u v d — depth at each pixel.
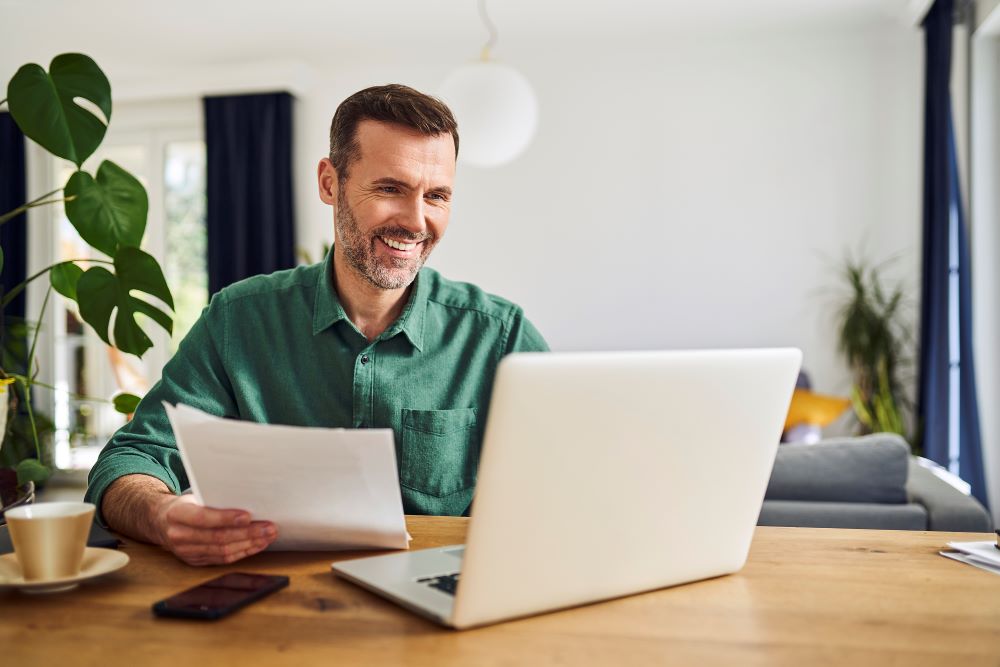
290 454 0.86
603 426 0.75
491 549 0.71
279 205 5.16
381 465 0.87
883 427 4.25
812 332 4.72
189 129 5.42
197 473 0.89
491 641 0.70
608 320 4.93
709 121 4.82
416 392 1.42
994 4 3.64
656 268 4.88
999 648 0.69
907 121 4.59
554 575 0.76
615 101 4.91
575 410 0.73
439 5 4.22
